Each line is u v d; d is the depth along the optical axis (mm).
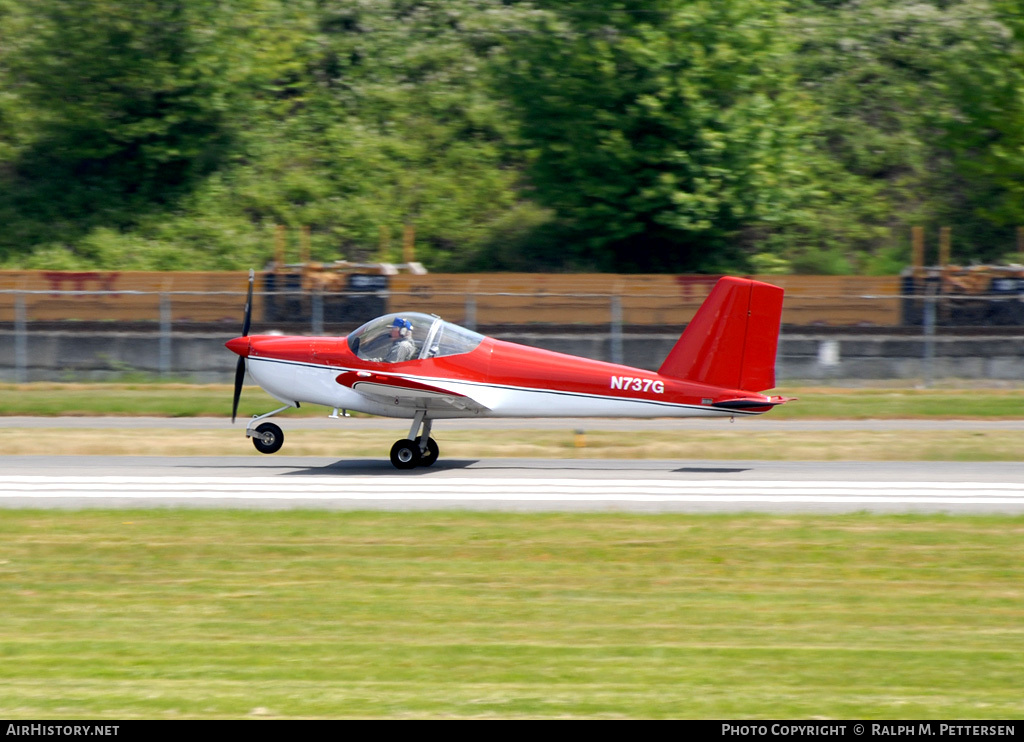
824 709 21188
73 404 79875
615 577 33188
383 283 99688
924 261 122000
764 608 29938
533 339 92625
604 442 63750
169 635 27234
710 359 50875
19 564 34375
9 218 123938
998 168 116750
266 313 99250
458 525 39688
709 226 111125
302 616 28984
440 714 20797
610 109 113812
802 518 41188
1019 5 115188
